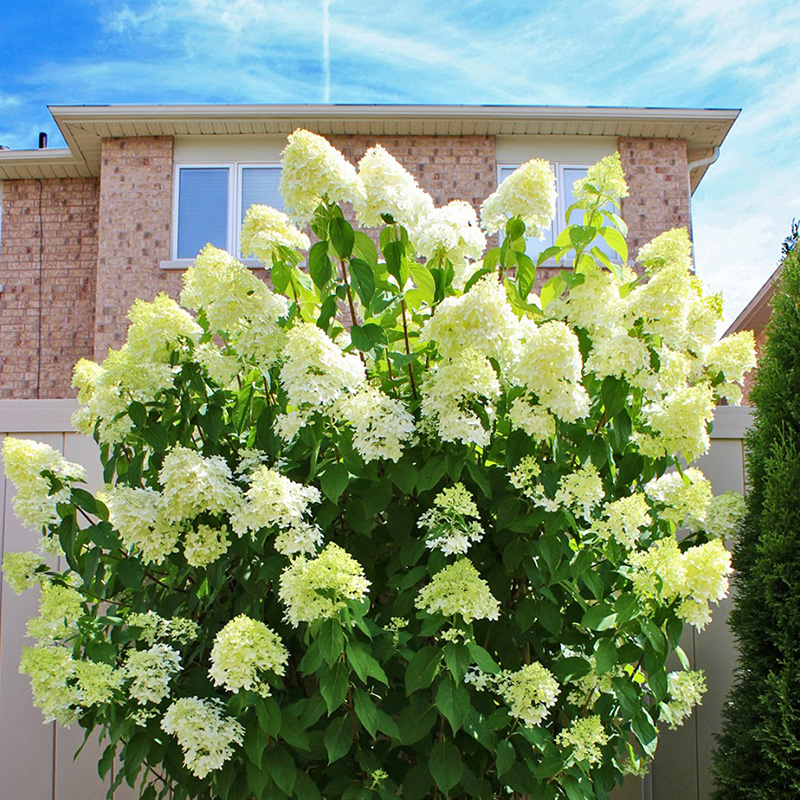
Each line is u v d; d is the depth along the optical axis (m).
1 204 9.96
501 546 2.27
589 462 2.13
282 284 2.32
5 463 2.21
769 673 2.59
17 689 3.15
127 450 2.52
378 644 2.09
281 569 2.15
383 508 2.18
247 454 2.25
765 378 2.83
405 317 2.36
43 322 9.75
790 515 2.61
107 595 2.44
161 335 2.25
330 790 2.10
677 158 9.19
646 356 2.10
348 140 9.13
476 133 9.12
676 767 3.10
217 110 8.77
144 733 2.11
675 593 2.08
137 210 8.98
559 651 2.41
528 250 8.66
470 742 2.20
